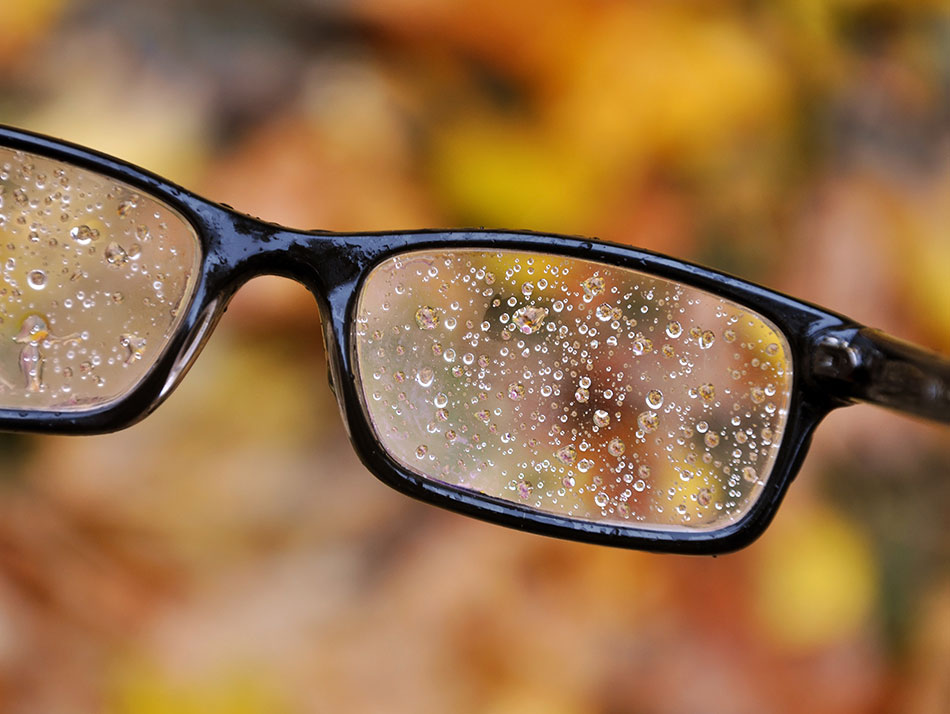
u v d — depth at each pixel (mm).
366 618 363
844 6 407
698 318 290
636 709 360
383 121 372
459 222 373
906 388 283
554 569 367
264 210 365
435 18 375
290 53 375
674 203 380
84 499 363
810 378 289
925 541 379
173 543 364
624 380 291
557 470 292
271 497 368
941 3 432
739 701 360
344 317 291
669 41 380
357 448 291
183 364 291
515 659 361
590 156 377
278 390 372
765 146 386
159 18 374
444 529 369
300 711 356
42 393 290
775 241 385
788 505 378
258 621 361
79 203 288
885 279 390
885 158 398
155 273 290
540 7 374
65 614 356
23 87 367
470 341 291
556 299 291
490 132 375
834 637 369
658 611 366
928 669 369
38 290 289
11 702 350
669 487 292
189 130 368
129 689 355
